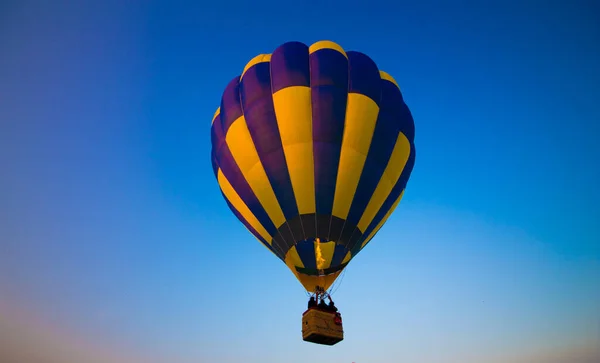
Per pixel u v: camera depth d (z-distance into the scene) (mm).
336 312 13367
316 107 14648
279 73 15258
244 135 15141
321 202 14125
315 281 14445
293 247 14312
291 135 14445
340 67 15367
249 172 14922
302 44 16188
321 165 14250
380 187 14914
